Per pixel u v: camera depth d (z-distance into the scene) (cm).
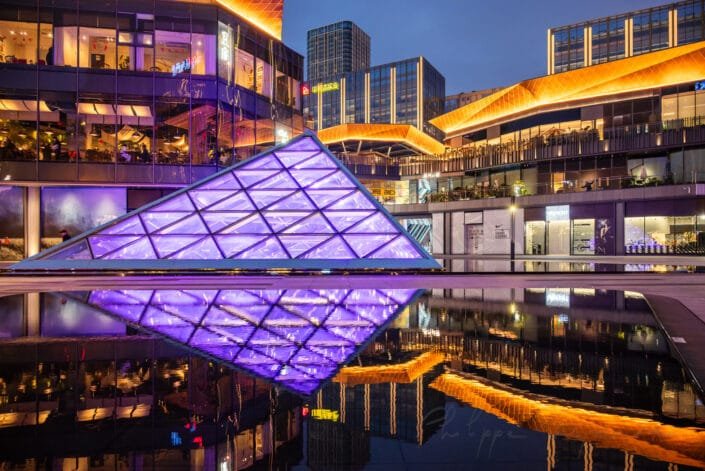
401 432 362
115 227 2139
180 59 3188
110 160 3123
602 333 758
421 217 6156
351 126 7125
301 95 4038
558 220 4838
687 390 468
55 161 3053
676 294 1296
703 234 4025
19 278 1772
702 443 342
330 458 319
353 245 2058
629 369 543
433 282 1638
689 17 10400
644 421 385
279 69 3778
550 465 309
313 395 454
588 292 1361
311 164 2544
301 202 2275
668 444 341
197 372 534
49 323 846
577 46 11750
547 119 5341
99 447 346
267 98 3662
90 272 1902
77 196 3200
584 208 4662
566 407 418
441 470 303
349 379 504
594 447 335
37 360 593
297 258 1978
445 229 5750
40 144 3031
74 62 3064
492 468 306
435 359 588
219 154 3259
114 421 396
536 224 5000
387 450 331
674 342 678
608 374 522
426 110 18238
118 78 3108
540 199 4869
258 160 2566
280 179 2427
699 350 634
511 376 516
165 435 367
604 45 11400
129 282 1617
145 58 3145
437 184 6500
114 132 3125
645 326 823
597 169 4878
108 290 1386
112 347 657
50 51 3036
